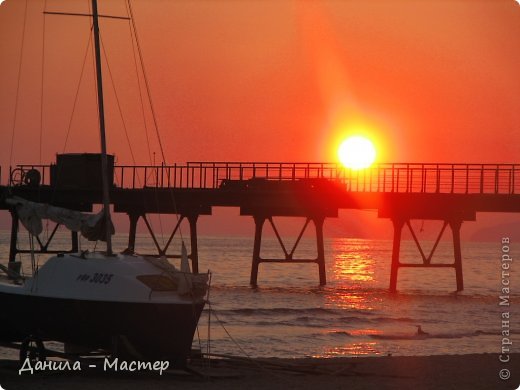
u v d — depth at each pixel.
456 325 137.38
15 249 179.62
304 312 153.50
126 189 177.50
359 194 176.00
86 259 74.38
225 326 133.12
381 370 78.81
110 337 72.75
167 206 179.12
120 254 76.50
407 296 191.88
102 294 72.19
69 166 179.25
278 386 68.38
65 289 74.44
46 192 178.50
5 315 78.81
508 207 170.88
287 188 176.50
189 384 68.38
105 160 79.62
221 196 176.62
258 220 192.88
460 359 86.62
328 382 70.81
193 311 71.62
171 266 73.38
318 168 176.12
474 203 172.00
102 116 80.69
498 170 170.25
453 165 172.62
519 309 165.38
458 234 184.62
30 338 76.69
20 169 178.75
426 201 174.25
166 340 71.88
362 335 121.94
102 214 78.44
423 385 71.38
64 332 75.25
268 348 110.25
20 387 66.38
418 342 114.94
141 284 71.38
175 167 178.00
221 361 79.69
